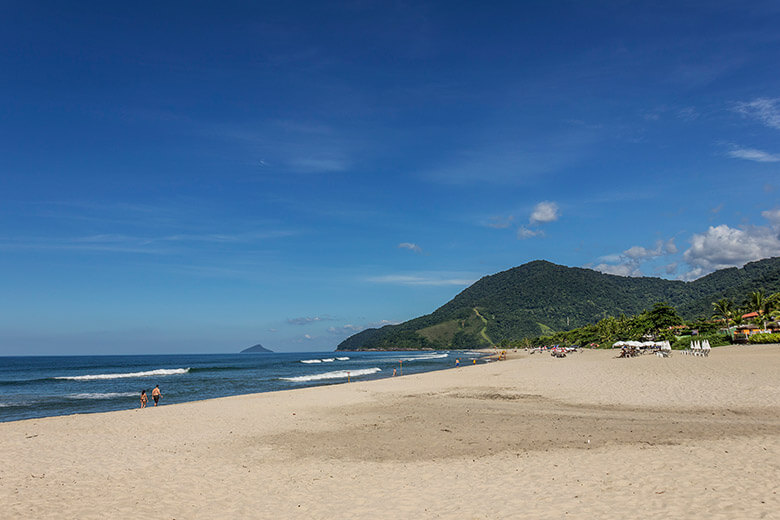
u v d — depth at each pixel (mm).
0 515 9898
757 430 15062
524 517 8586
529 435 16562
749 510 7961
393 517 9203
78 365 131375
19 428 20766
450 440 16500
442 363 113750
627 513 8312
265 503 10523
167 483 12305
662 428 16406
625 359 48281
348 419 22156
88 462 14664
